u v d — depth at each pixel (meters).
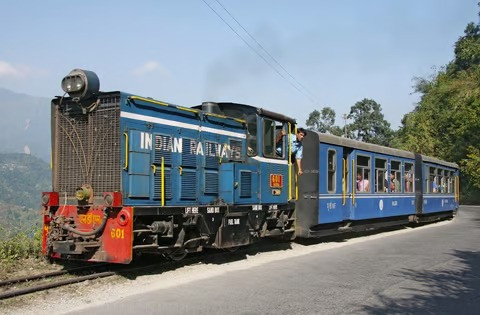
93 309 6.67
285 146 13.11
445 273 9.38
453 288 8.07
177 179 9.85
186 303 7.05
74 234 8.73
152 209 8.76
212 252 11.99
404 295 7.57
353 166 15.88
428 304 7.03
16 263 9.37
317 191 13.61
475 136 41.50
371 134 64.88
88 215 8.64
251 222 11.52
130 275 8.90
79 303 6.97
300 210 13.70
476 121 38.91
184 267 9.94
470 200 48.94
